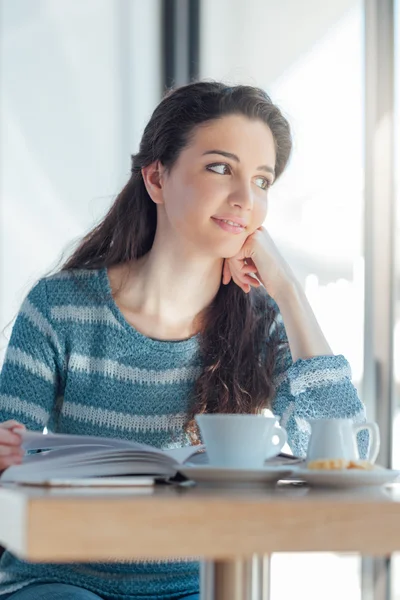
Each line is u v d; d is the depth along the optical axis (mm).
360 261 3195
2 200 3605
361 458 1536
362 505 877
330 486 1113
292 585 3131
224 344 1774
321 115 3328
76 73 3738
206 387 1739
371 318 3145
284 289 1739
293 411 1755
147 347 1728
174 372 1742
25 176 3639
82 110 3729
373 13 3178
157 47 3828
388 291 3135
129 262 1833
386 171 3139
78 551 808
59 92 3715
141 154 1832
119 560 1562
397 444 3098
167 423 1738
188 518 836
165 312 1772
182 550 833
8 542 879
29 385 1706
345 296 3217
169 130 1752
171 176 1746
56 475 1113
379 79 3158
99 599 1446
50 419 1794
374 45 3170
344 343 3201
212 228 1697
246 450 1138
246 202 1687
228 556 843
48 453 1271
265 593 1055
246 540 847
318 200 3299
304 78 3408
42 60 3705
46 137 3680
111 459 1161
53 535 803
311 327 1689
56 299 1757
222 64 3725
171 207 1732
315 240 3291
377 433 1274
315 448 1205
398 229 3137
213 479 1080
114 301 1758
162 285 1763
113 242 1837
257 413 1817
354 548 873
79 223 3670
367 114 3178
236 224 1700
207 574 1040
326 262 3262
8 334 3492
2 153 3625
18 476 1103
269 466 1198
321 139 3314
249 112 1729
